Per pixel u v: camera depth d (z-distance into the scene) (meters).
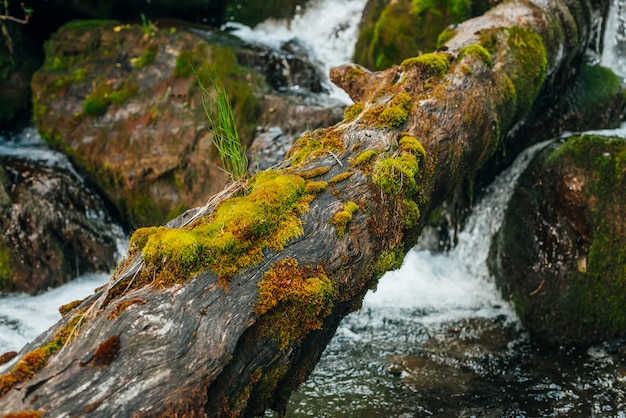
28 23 6.52
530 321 4.16
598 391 3.53
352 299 2.56
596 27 5.36
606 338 3.93
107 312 2.03
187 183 5.36
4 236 4.96
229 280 2.15
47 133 5.83
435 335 4.24
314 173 2.65
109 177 5.59
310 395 3.57
